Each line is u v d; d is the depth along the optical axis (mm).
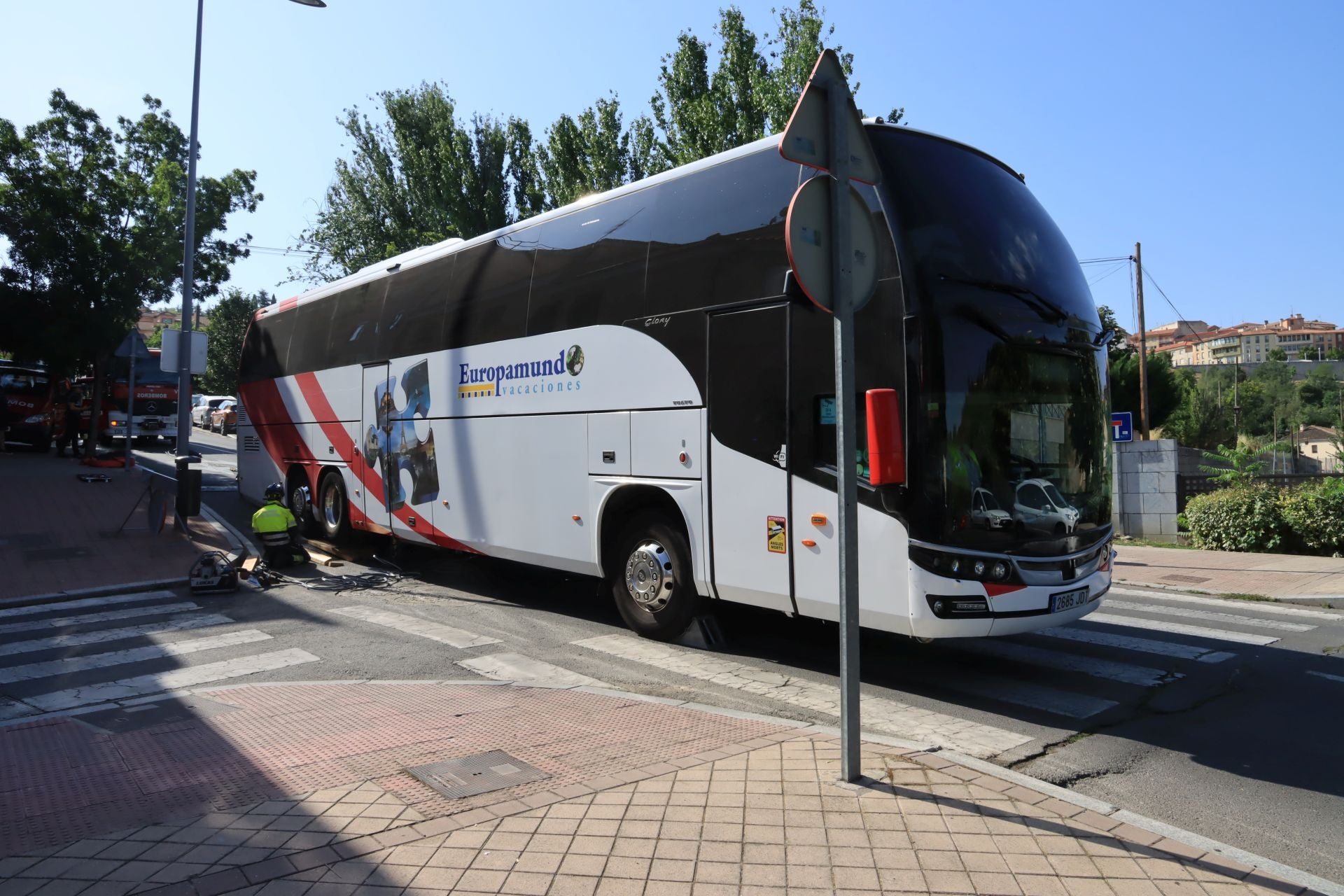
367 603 10258
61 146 22516
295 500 14891
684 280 7691
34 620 9391
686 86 24547
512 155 30844
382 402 12109
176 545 13875
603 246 8617
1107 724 5988
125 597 10617
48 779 4723
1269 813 4539
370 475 12414
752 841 3787
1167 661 7664
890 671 7277
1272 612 10016
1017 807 4152
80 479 20297
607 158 26516
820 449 6566
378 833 3883
